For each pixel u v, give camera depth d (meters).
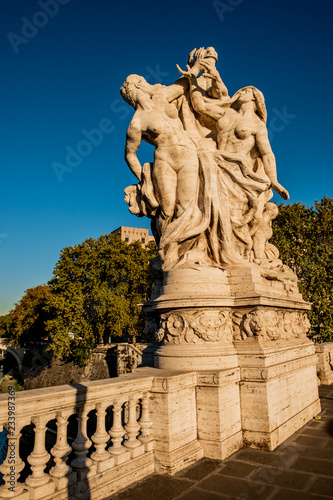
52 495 3.43
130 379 4.48
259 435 5.22
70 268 30.77
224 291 5.95
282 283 7.28
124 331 36.31
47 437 17.72
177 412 4.74
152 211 7.05
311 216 27.30
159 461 4.53
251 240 6.82
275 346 5.96
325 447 5.26
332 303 24.50
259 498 3.83
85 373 29.81
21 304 43.59
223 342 5.64
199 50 7.12
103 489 3.86
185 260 6.23
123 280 32.16
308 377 7.12
